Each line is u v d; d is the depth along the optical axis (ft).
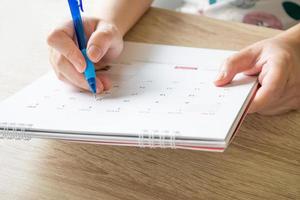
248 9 3.08
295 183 1.67
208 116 1.66
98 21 2.22
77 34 2.06
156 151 1.85
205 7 3.17
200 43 2.42
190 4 3.30
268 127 1.94
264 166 1.75
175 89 1.91
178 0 3.40
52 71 2.16
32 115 1.76
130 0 2.61
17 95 1.93
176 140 1.55
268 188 1.66
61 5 3.00
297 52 2.10
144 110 1.74
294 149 1.82
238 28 2.53
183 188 1.67
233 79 1.96
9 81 2.26
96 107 1.80
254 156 1.80
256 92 1.94
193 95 1.84
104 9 2.56
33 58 2.44
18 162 1.84
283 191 1.64
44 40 2.61
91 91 1.94
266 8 3.07
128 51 2.29
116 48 2.16
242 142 1.86
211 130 1.56
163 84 1.96
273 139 1.87
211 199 1.63
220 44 2.40
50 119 1.72
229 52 2.22
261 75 1.97
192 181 1.70
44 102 1.86
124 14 2.55
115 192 1.67
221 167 1.76
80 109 1.79
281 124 1.95
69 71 1.95
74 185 1.72
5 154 1.87
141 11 2.67
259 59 2.03
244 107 1.76
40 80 2.07
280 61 1.96
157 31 2.55
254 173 1.72
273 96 1.90
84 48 2.05
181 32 2.52
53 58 2.03
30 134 1.69
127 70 2.11
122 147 1.88
